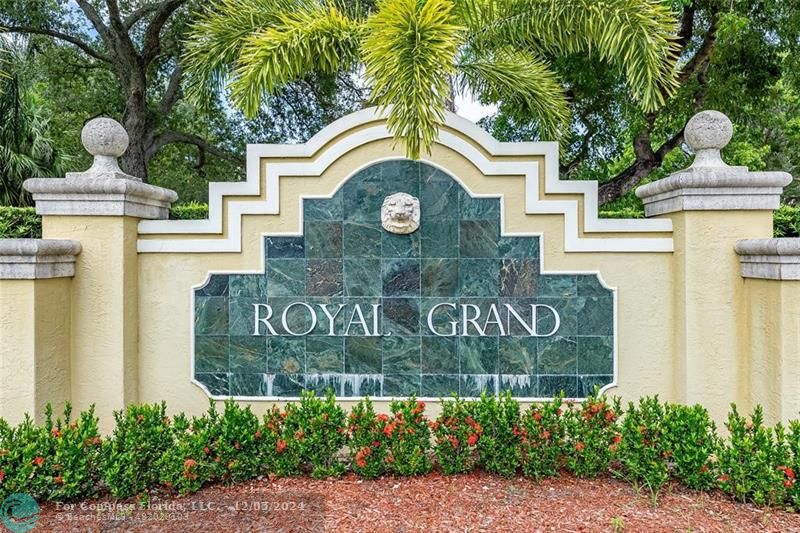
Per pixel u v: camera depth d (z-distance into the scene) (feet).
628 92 29.68
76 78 52.95
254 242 16.56
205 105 21.86
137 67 43.60
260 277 16.56
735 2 28.81
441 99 13.73
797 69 31.24
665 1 21.68
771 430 12.98
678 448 12.98
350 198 16.47
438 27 13.82
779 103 47.26
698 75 33.04
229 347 16.58
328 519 11.59
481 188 16.38
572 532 11.10
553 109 20.85
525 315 16.33
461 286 16.39
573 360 16.28
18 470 12.07
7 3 43.11
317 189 16.51
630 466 13.07
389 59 13.65
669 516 11.80
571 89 31.71
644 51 15.89
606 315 16.25
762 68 31.86
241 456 13.46
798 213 21.21
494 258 16.37
